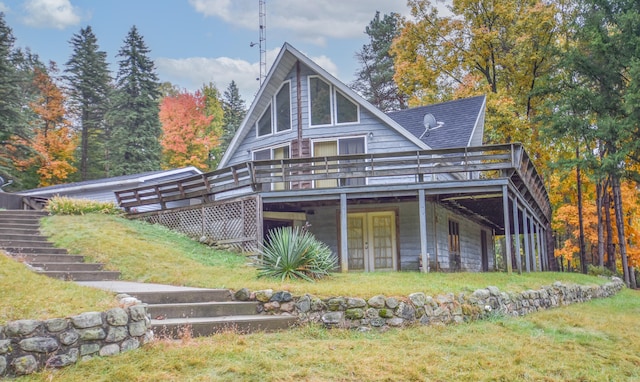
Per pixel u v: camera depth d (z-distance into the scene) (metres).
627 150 19.33
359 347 6.04
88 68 40.34
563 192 28.78
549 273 16.39
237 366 4.91
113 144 37.22
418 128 18.00
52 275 8.76
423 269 12.33
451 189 12.72
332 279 9.55
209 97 44.56
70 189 23.44
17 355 4.51
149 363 4.84
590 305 12.62
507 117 24.72
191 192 15.50
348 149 16.16
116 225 13.84
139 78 38.34
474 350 6.26
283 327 6.89
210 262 11.47
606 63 21.23
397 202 15.60
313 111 16.56
